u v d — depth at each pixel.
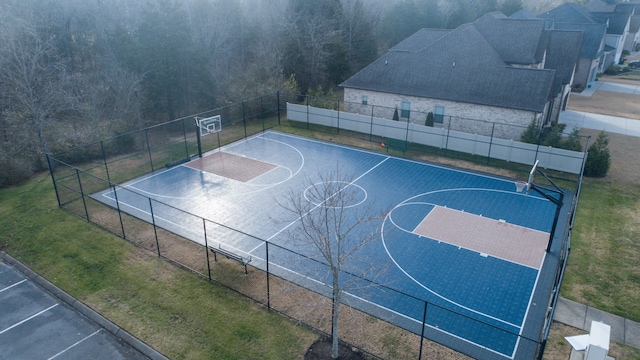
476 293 16.61
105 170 27.61
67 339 14.53
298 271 17.62
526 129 29.72
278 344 13.85
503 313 15.56
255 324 14.69
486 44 34.44
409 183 26.22
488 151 29.77
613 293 16.34
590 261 18.34
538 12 91.88
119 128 32.56
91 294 16.34
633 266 17.98
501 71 32.56
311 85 48.84
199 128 29.36
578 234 20.50
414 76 35.66
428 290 16.73
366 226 21.16
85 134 29.89
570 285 16.81
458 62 34.53
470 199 24.28
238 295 16.09
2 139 28.78
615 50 63.53
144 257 18.39
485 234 20.70
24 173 25.77
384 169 28.27
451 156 30.41
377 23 66.12
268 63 45.69
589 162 26.62
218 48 46.81
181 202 23.47
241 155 30.47
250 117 37.31
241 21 52.75
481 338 14.38
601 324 11.20
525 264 18.39
